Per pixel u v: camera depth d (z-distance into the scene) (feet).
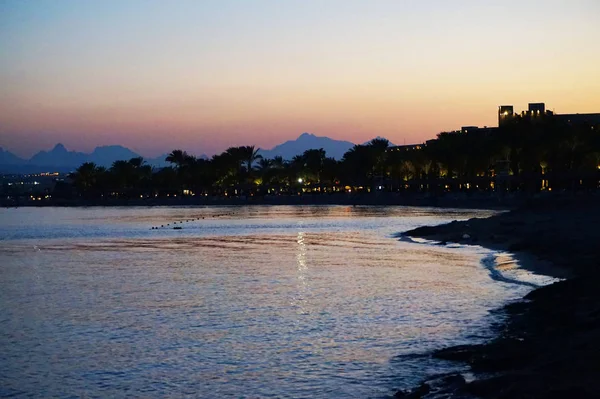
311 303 111.34
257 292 125.29
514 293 113.50
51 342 87.20
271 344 83.30
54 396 65.41
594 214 267.80
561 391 50.83
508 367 64.28
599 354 60.59
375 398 61.77
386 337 84.64
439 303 107.14
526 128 454.40
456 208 491.72
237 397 64.08
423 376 67.15
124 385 68.54
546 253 158.10
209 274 155.33
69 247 247.50
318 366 73.00
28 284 143.95
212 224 384.68
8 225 425.28
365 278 140.46
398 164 639.35
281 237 273.33
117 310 109.50
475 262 161.68
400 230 297.12
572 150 435.94
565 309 86.63
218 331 91.61
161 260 192.13
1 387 68.23
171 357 78.64
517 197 468.75
